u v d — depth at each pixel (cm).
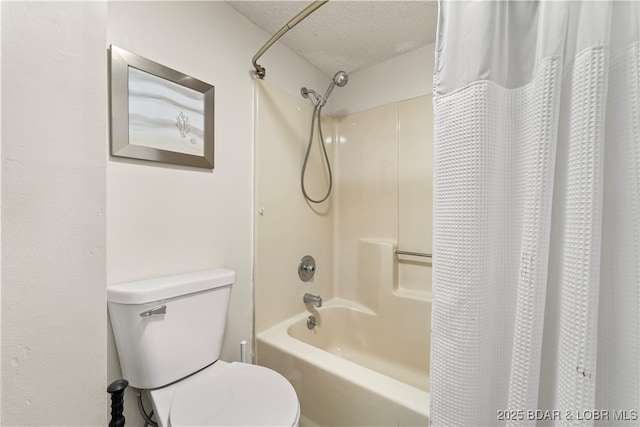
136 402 95
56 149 43
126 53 93
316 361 112
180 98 108
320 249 185
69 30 46
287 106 158
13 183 39
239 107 133
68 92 45
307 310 172
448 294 65
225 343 127
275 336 138
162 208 105
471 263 61
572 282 51
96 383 48
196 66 115
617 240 50
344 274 195
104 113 50
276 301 151
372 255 179
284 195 157
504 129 62
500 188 62
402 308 164
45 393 42
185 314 96
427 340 154
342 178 197
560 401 53
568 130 53
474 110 61
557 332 56
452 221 64
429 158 161
